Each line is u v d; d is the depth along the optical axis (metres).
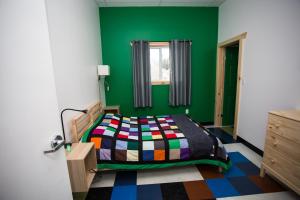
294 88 1.94
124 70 3.76
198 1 3.40
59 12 1.69
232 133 3.53
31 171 0.98
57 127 1.02
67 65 1.85
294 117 1.56
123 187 1.93
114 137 2.02
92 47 2.91
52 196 1.07
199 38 3.77
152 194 1.81
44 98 0.96
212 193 1.80
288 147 1.61
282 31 2.06
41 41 0.91
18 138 0.94
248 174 2.11
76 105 2.09
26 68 0.90
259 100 2.53
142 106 3.82
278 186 1.88
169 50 3.66
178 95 3.85
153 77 3.95
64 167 1.12
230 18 3.24
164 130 2.42
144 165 1.96
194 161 2.05
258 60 2.52
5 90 0.89
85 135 1.98
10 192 0.99
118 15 3.56
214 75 3.95
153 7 3.58
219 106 3.97
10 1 0.84
